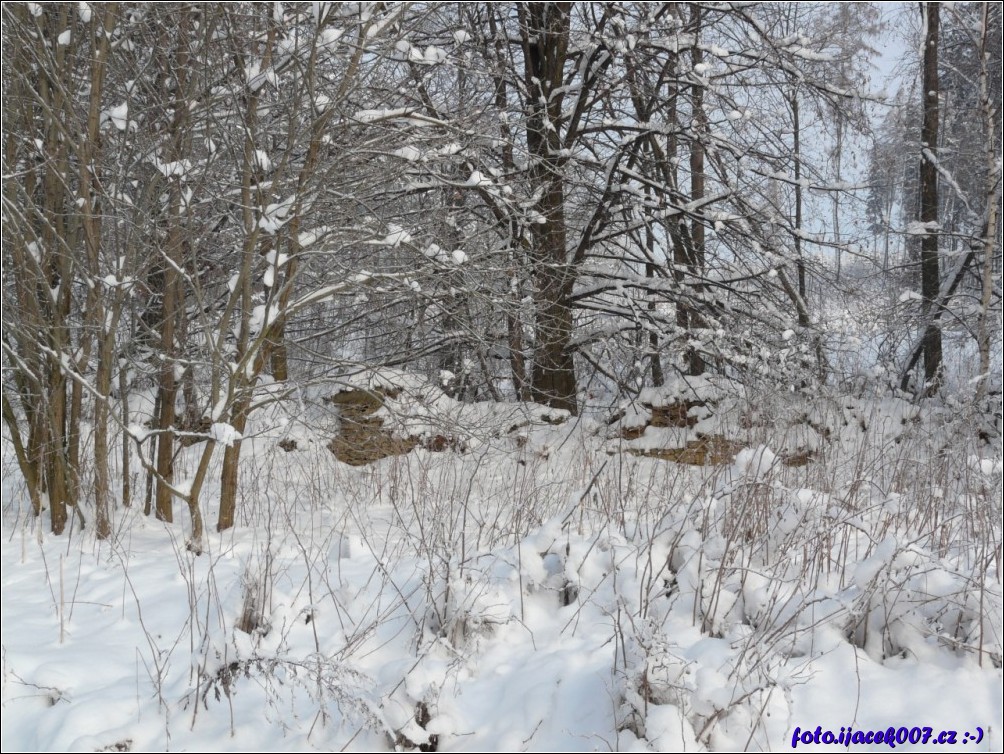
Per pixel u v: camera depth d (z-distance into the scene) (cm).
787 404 962
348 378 876
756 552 441
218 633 367
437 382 960
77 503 595
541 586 414
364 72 623
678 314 1149
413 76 745
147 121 597
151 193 596
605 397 1252
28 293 592
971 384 1078
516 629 390
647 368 1117
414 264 733
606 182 1056
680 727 286
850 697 328
